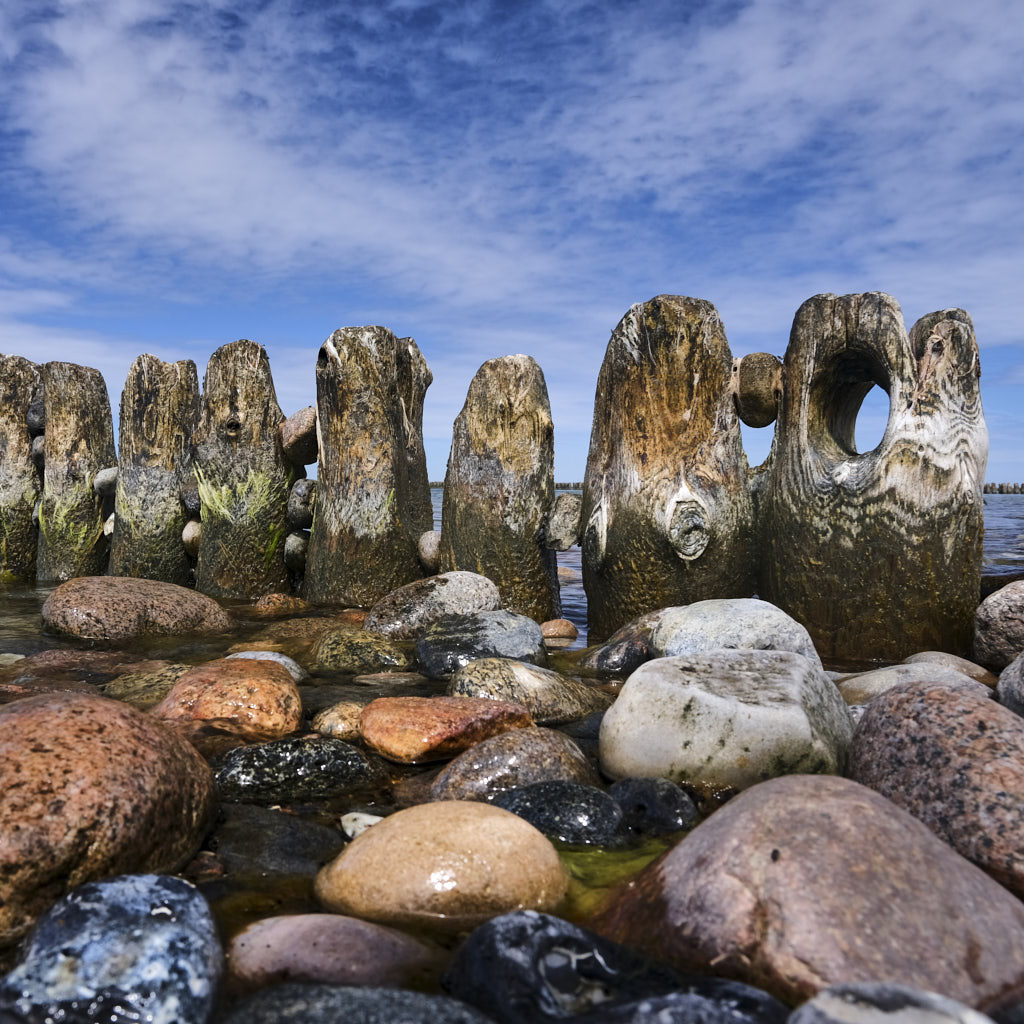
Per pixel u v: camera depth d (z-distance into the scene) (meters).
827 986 1.81
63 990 1.83
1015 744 2.87
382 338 8.39
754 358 6.98
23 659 6.08
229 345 9.41
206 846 2.89
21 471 11.66
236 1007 1.80
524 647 6.00
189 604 7.68
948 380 5.94
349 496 8.39
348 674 5.76
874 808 2.29
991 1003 1.80
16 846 2.35
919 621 6.01
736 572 6.94
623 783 3.35
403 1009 1.75
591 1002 1.83
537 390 7.94
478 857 2.50
